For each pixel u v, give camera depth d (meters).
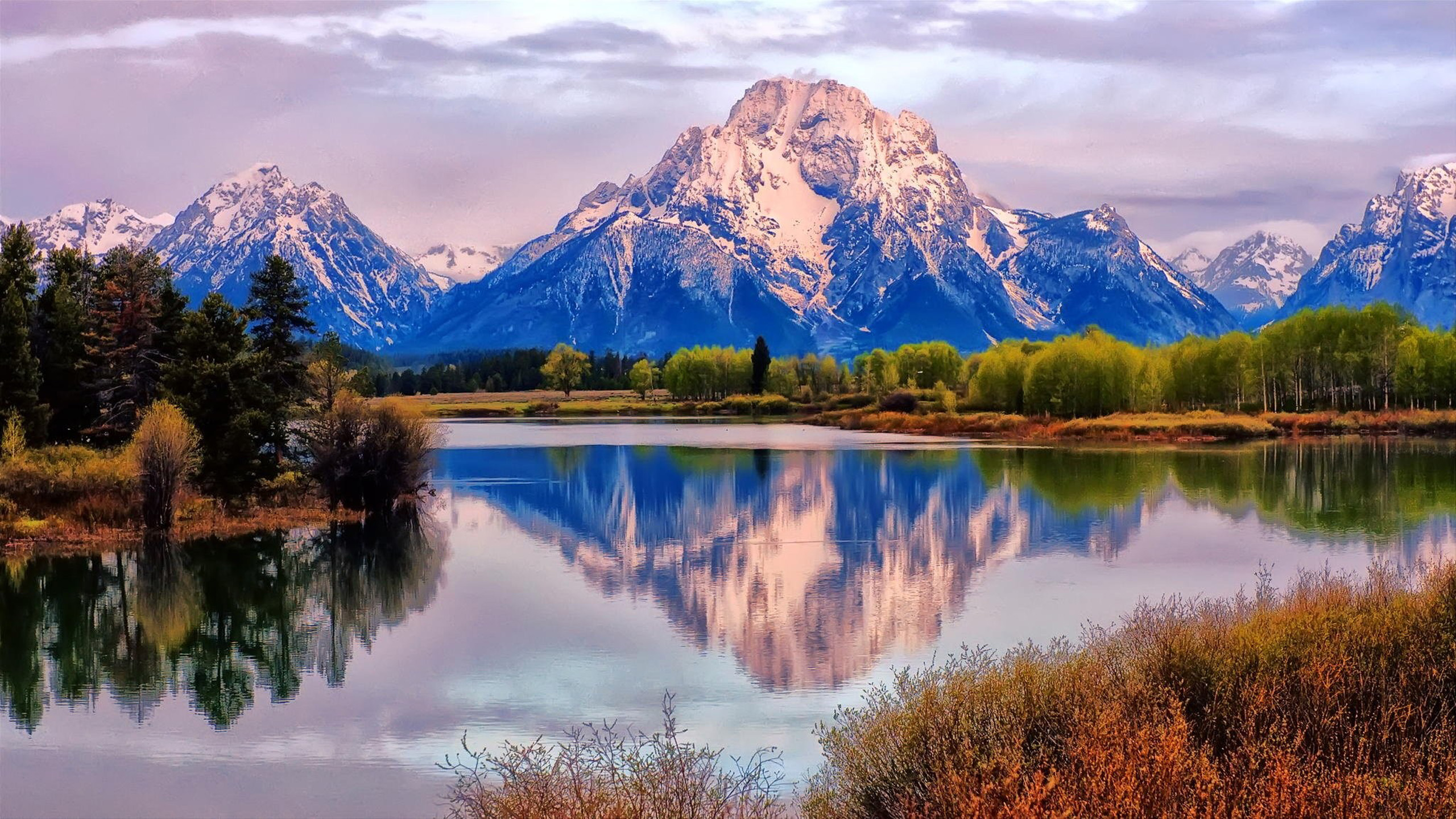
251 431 65.56
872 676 31.08
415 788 23.28
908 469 91.50
